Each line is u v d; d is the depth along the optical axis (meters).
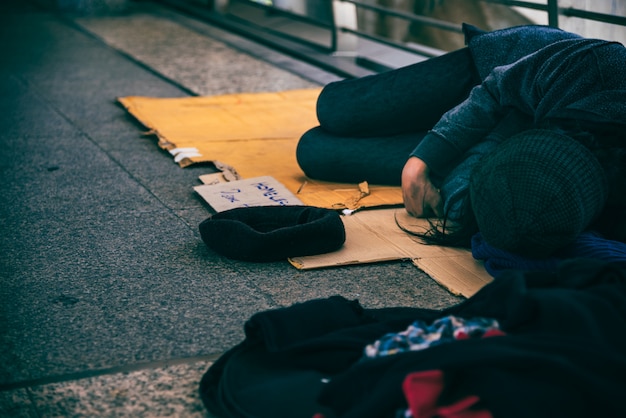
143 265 3.74
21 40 9.54
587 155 3.28
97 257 3.83
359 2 7.84
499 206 3.31
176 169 5.10
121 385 2.80
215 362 2.78
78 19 10.90
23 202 4.55
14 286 3.53
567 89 3.55
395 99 4.41
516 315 2.43
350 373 2.31
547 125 3.50
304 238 3.69
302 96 6.88
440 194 3.99
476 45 4.23
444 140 3.94
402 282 3.57
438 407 2.18
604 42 3.62
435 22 7.08
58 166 5.18
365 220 4.18
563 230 3.23
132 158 5.33
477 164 3.46
